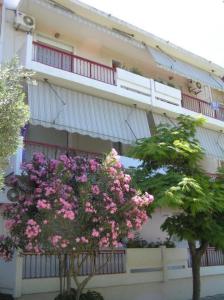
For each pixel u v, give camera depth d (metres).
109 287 12.91
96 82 15.56
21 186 10.09
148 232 16.61
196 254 12.87
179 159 12.24
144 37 19.39
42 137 15.36
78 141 16.39
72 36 17.61
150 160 12.40
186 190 10.55
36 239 9.15
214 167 21.56
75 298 10.34
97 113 15.77
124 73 16.92
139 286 13.82
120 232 9.52
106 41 18.28
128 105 17.20
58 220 8.98
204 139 20.59
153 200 10.15
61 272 11.01
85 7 17.06
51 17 16.25
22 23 15.15
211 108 21.53
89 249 9.69
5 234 11.75
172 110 18.36
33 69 13.86
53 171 9.95
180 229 12.09
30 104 13.69
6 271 11.63
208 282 16.84
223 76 23.88
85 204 9.20
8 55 14.73
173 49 20.75
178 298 14.98
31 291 11.17
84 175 9.61
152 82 17.92
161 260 14.80
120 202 9.63
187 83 22.64
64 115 14.53
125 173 10.64
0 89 7.41
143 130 17.12
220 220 12.41
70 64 15.77
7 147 7.38
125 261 13.64
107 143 17.23
